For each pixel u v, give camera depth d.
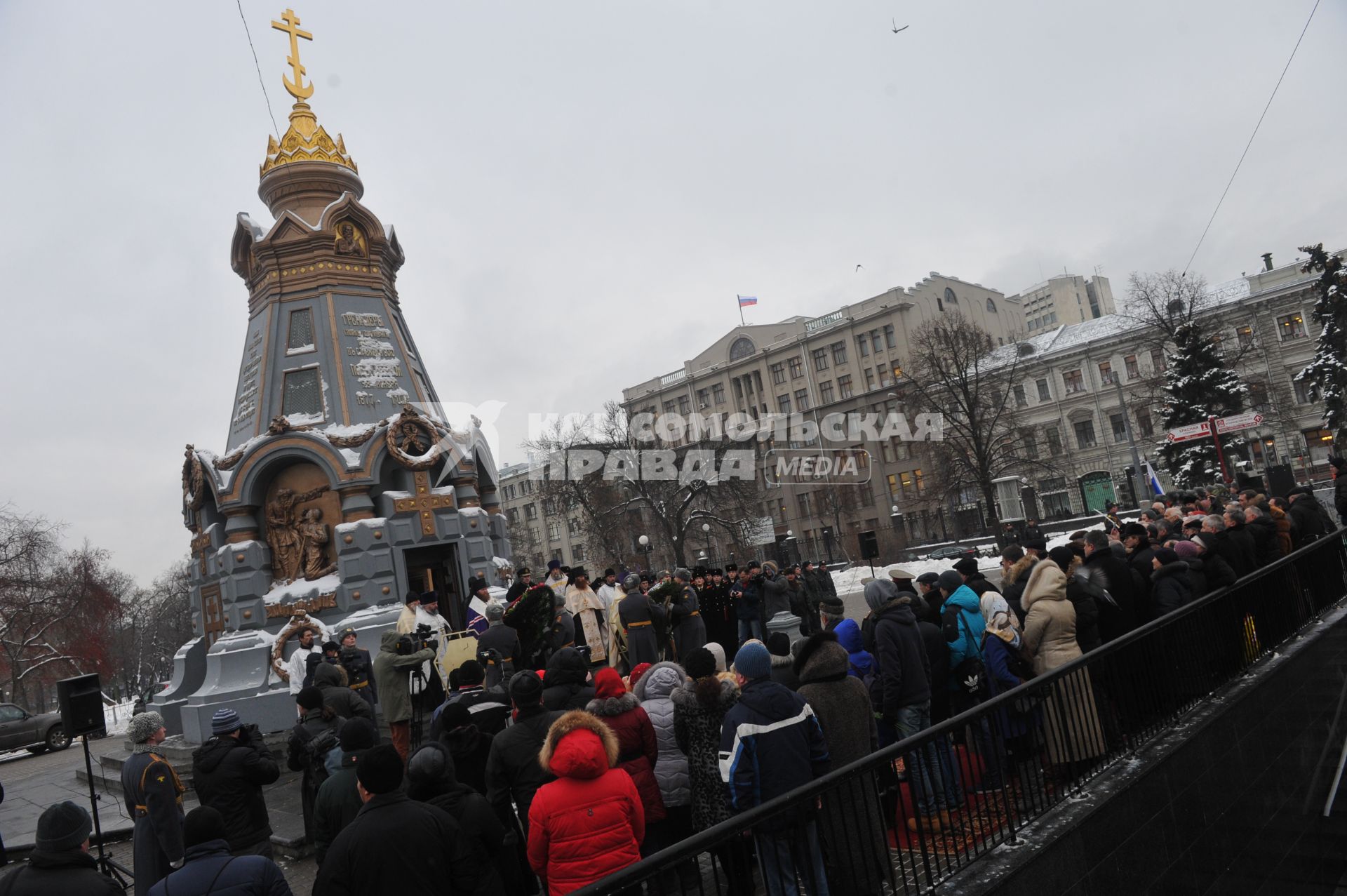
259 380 17.08
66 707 8.27
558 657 6.61
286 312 17.47
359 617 14.73
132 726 6.32
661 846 6.09
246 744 6.40
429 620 11.82
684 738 5.66
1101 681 6.79
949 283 82.44
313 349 17.19
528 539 82.25
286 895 4.31
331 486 15.69
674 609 13.88
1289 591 10.46
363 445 16.08
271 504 15.88
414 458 16.33
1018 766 6.24
